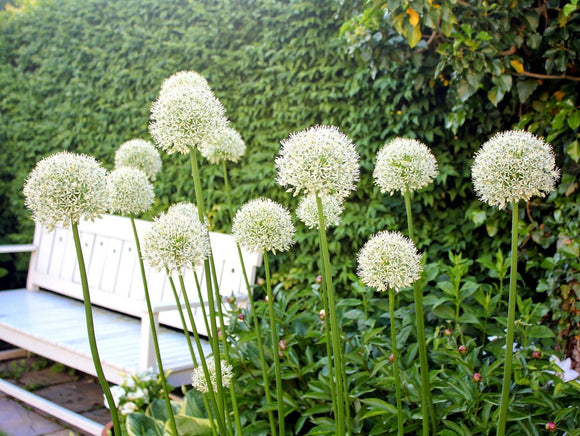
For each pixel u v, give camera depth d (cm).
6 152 552
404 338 220
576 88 260
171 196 432
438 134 316
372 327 224
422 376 171
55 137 511
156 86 435
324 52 356
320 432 187
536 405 190
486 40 245
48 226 143
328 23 350
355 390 200
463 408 183
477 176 151
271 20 369
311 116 366
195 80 202
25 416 348
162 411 247
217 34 399
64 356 328
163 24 434
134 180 187
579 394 185
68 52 497
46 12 516
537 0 265
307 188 141
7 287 554
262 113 381
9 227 560
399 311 239
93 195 142
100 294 405
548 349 218
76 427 332
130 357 303
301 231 355
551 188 144
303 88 357
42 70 520
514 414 177
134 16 448
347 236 344
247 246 170
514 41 251
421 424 190
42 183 140
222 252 352
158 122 166
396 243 155
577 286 248
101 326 372
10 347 476
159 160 225
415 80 296
